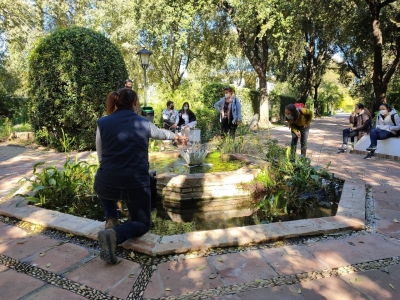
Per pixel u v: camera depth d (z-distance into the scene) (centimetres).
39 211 326
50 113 754
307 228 288
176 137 279
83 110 751
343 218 314
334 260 240
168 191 414
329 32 1702
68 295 197
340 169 561
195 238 266
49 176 390
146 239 263
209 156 606
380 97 1480
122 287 205
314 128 1638
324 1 1434
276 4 1380
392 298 196
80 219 306
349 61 2550
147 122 254
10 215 320
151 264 233
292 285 208
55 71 732
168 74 2314
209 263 236
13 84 1817
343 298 195
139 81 2258
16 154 713
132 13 1695
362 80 2331
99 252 251
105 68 778
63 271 223
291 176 476
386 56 1994
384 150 692
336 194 424
